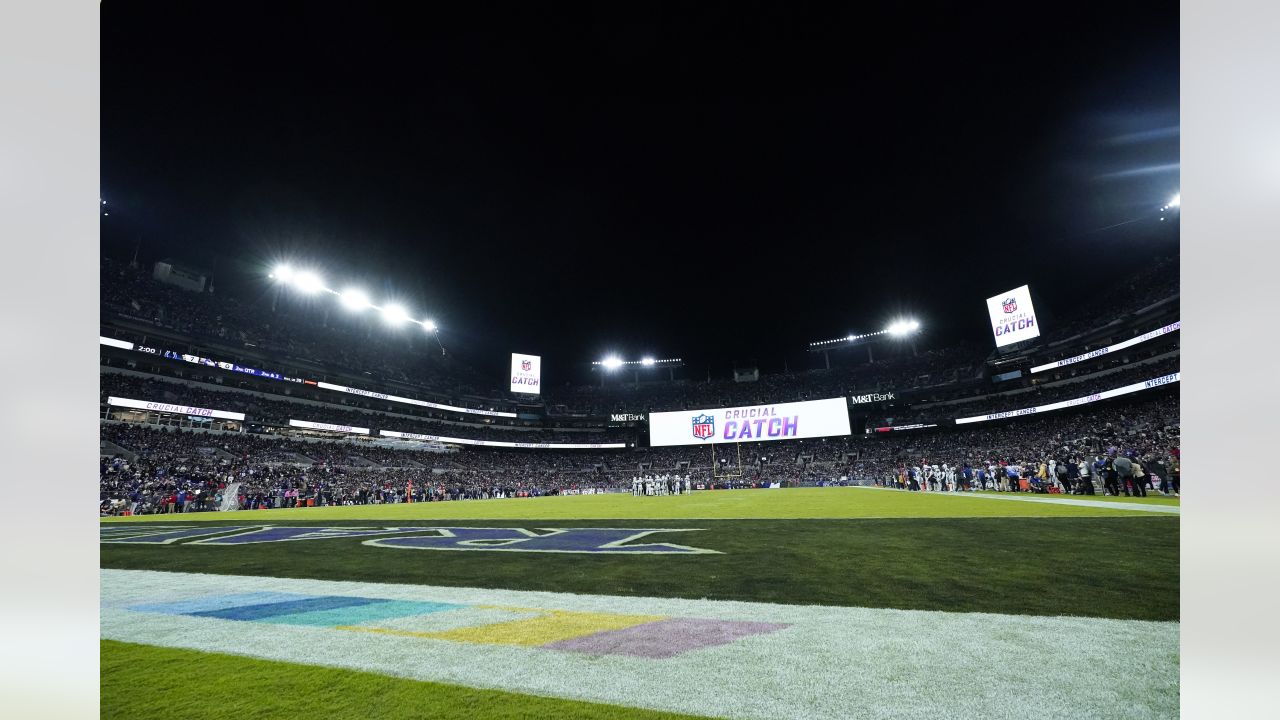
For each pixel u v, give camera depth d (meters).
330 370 51.25
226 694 2.90
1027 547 6.79
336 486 38.41
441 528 13.13
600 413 69.81
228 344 44.47
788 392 68.56
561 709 2.59
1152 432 34.34
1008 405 49.97
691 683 2.85
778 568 6.09
